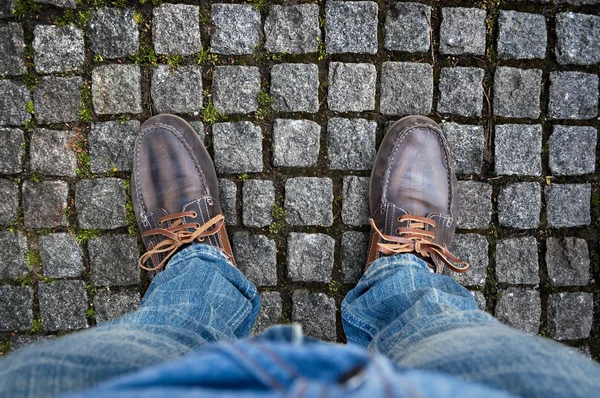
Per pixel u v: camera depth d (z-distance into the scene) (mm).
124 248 1808
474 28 1784
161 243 1708
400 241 1723
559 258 1869
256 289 1784
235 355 663
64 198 1781
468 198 1843
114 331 1152
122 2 1724
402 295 1515
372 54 1778
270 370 625
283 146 1789
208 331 1329
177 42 1741
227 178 1808
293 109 1779
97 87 1749
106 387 649
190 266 1567
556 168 1841
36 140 1756
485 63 1807
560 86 1819
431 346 1082
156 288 1501
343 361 622
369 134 1803
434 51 1791
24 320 1808
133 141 1776
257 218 1812
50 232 1791
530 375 864
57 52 1729
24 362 910
